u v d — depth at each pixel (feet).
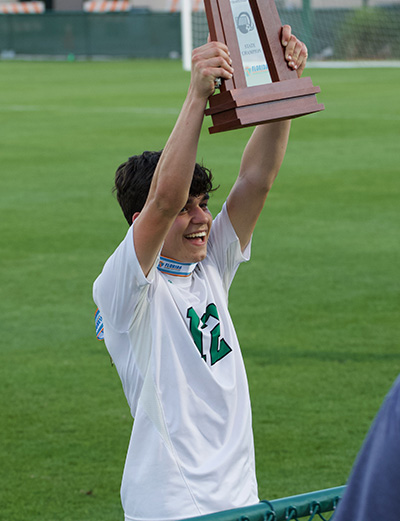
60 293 44.21
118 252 13.55
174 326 14.02
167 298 14.11
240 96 12.60
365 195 66.90
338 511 7.79
